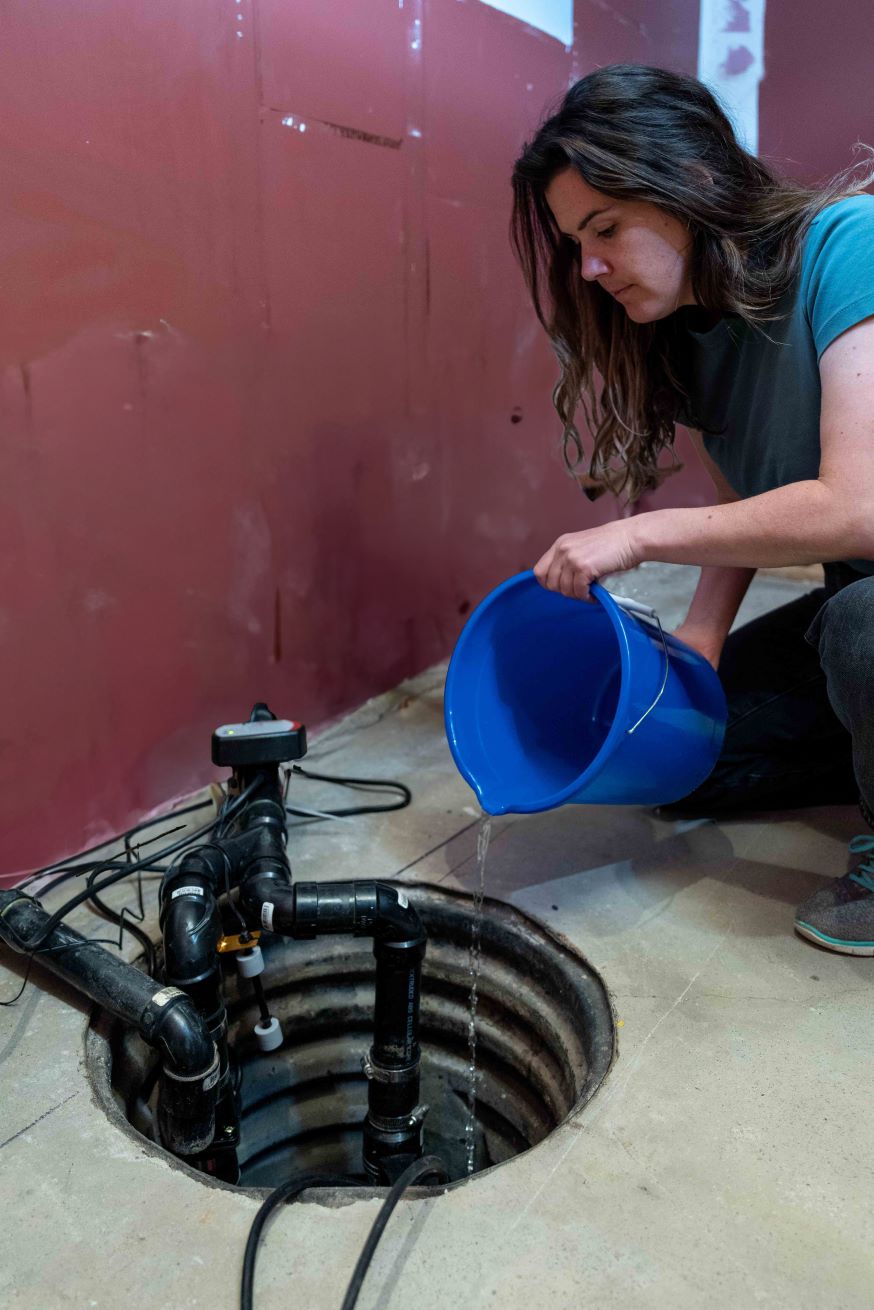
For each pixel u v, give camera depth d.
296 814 1.52
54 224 1.24
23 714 1.34
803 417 1.12
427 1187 0.89
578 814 1.53
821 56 2.29
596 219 1.01
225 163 1.43
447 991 1.35
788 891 1.31
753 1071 1.00
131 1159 0.93
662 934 1.23
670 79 0.98
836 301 0.98
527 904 1.29
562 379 1.31
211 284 1.46
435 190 1.82
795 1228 0.83
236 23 1.39
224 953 1.23
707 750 1.26
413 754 1.77
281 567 1.70
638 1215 0.85
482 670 1.26
